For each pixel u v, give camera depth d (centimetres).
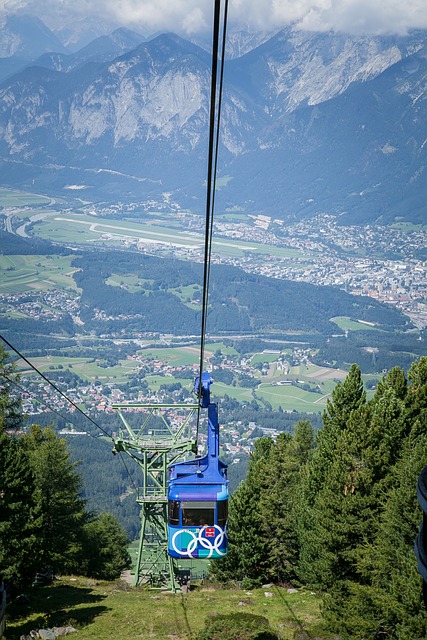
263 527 8356
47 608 6675
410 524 5088
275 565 8344
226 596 7719
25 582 6944
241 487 8625
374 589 5231
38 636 5719
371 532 6034
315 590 7775
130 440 8325
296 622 6366
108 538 10625
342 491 6203
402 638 4725
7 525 6359
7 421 9044
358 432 6312
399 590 4850
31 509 6700
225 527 3616
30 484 6762
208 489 3616
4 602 1847
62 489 8469
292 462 8525
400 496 5153
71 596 7369
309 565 7512
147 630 6038
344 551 6044
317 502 6656
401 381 7419
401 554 5084
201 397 4009
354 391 7856
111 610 6731
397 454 6538
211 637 5541
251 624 5722
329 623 5609
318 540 6178
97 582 8806
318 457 7656
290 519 8275
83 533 9575
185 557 3597
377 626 5234
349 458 6262
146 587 8388
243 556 8331
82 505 8912
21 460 6712
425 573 1445
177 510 3588
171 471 3722
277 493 8344
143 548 8506
